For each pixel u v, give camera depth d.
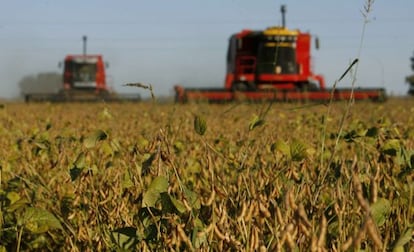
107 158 4.43
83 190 3.28
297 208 1.81
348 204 2.58
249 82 28.27
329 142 5.63
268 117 9.71
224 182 3.31
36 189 3.73
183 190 2.55
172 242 2.33
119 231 2.71
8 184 4.07
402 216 3.04
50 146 4.85
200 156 4.75
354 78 2.95
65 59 40.69
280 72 27.92
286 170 3.14
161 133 2.71
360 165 3.53
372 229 1.73
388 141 3.30
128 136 6.79
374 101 25.66
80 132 7.67
